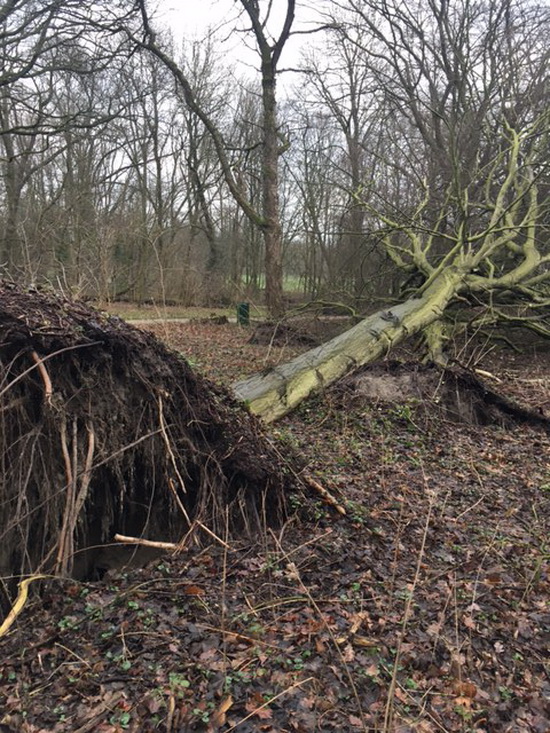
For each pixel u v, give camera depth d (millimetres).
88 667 2900
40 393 3574
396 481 5523
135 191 25500
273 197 19062
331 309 14109
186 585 3586
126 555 4133
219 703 2686
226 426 4301
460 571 3959
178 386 4098
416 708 2727
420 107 19672
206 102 25984
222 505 4234
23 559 3447
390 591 3551
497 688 2887
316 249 22344
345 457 6023
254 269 25688
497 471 6016
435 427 7191
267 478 4371
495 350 12930
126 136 25031
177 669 2887
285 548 4070
